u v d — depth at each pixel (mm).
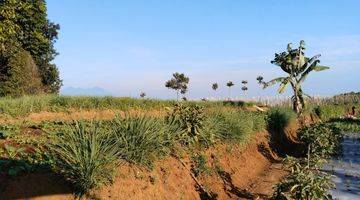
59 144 8406
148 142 10000
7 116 17594
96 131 8844
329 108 57938
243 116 19672
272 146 24000
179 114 13164
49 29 56438
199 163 12289
